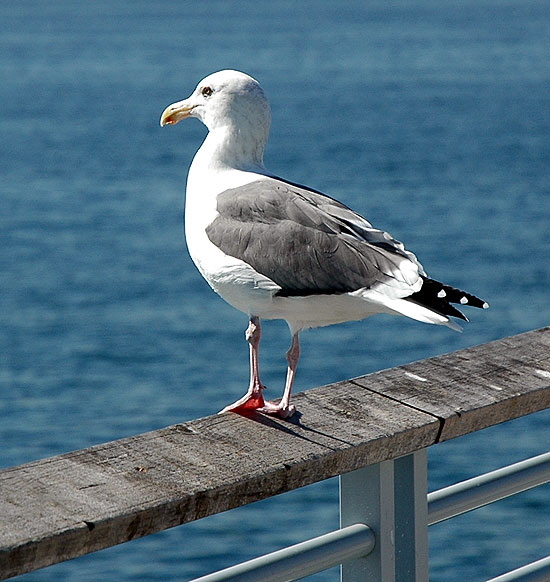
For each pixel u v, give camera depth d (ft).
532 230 111.45
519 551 44.86
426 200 129.18
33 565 9.25
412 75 326.85
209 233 15.43
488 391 12.60
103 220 122.01
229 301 15.44
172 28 641.40
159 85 303.27
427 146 176.35
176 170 156.15
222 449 11.05
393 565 11.51
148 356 75.66
